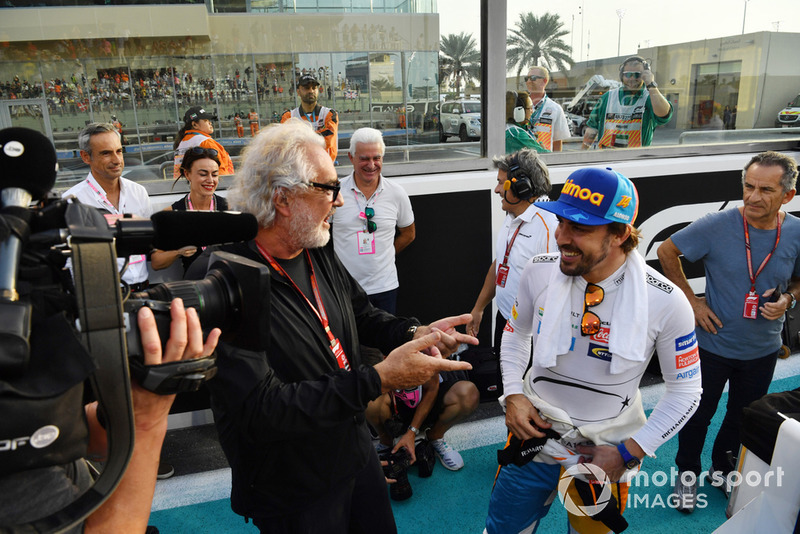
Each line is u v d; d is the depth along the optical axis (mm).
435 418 2891
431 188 3531
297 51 3225
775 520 1625
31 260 635
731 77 4012
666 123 4000
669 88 3918
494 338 3887
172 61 3027
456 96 3596
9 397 530
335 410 1255
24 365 537
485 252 3742
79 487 700
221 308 866
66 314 643
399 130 3557
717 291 2508
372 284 3252
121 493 711
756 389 2547
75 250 604
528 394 1797
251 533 2486
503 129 3719
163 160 3162
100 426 824
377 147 3096
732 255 2436
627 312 1567
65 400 580
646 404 3449
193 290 836
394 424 2863
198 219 821
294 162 1356
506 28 3521
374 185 3213
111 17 2867
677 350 1615
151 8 2912
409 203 3342
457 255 3684
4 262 588
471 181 3602
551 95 3727
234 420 1253
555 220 2623
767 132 4242
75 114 2938
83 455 623
